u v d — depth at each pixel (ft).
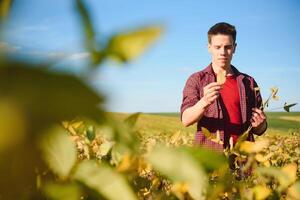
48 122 0.78
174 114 176.04
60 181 1.37
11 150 0.80
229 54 14.44
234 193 3.26
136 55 0.88
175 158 1.40
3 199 1.01
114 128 1.10
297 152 10.46
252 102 14.48
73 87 0.78
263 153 4.90
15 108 0.75
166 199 3.15
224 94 14.25
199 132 14.07
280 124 79.15
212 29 14.53
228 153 4.70
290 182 3.33
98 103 0.80
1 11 0.84
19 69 0.76
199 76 14.57
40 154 0.90
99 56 0.89
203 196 2.59
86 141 4.55
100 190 1.34
